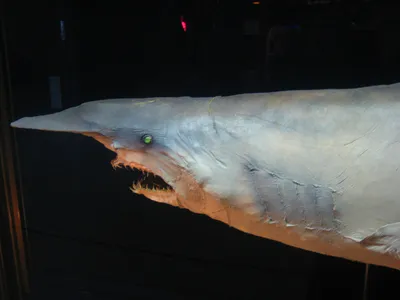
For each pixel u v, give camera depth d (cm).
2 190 133
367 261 78
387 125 74
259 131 77
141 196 151
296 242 79
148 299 135
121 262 150
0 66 127
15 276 139
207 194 78
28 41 129
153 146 81
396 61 110
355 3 109
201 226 148
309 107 78
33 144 147
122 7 123
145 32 124
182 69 123
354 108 77
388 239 71
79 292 140
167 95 126
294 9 113
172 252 151
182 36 122
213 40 120
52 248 153
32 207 152
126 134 81
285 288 137
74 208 156
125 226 153
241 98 84
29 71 131
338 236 75
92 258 151
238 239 145
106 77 129
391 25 109
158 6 121
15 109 133
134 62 126
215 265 146
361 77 113
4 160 132
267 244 143
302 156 75
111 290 140
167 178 81
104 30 126
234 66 120
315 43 114
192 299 136
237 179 76
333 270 136
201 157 78
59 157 153
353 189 73
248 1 116
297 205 75
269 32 116
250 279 142
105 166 152
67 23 127
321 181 74
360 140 74
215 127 79
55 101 133
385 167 72
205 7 118
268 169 75
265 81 119
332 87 115
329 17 112
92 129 82
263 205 76
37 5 127
